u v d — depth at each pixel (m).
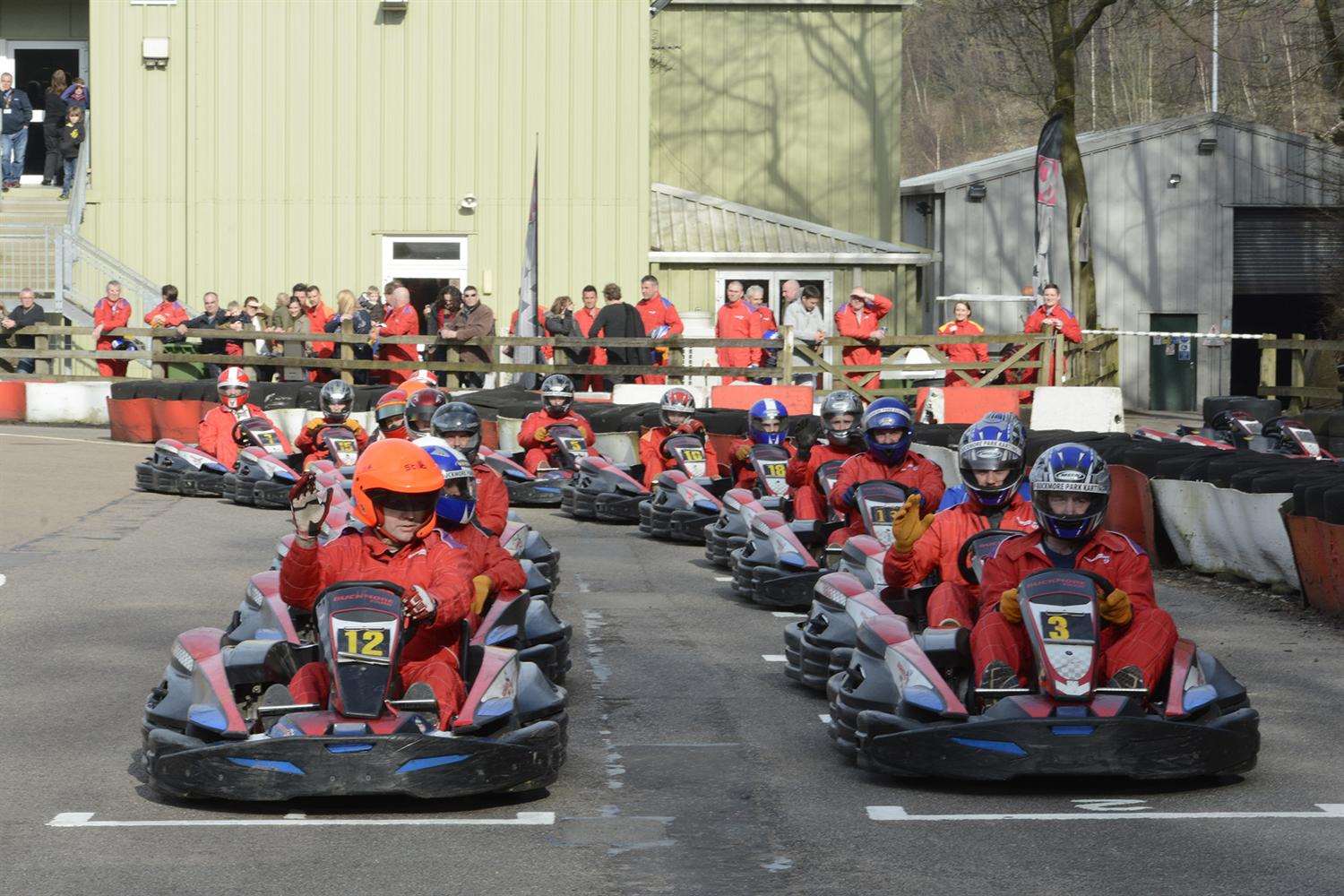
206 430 23.94
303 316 32.44
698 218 40.75
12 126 37.66
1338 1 41.34
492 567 11.22
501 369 29.28
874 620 9.98
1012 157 49.53
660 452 21.67
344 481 18.22
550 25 35.81
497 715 8.65
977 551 10.40
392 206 35.91
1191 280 45.78
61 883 7.26
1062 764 8.45
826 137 43.78
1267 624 14.23
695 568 17.86
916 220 47.97
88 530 20.05
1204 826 8.12
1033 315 30.00
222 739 8.77
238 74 35.78
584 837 8.06
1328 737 10.16
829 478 15.52
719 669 12.56
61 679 11.93
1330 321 45.66
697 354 35.12
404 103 35.81
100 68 35.78
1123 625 9.27
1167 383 45.84
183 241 35.97
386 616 8.64
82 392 33.88
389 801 8.76
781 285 39.81
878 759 8.88
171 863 7.59
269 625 10.41
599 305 36.09
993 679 8.99
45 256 35.16
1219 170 45.69
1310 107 51.16
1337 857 7.56
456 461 10.90
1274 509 15.55
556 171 35.97
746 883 7.30
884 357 34.38
